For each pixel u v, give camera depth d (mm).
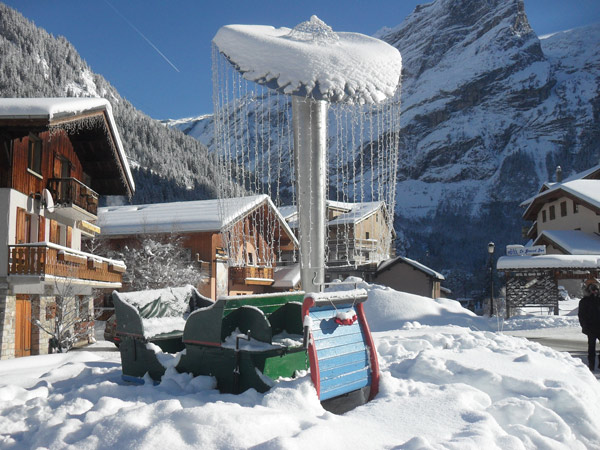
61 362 11391
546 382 6098
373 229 40094
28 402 5699
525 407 5113
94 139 21484
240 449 3801
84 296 22125
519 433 4648
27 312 17484
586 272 29297
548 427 4922
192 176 104812
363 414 4914
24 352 17109
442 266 153875
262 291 38438
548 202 47188
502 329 22016
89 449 3916
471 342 9711
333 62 6258
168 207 35281
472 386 6074
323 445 3873
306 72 6086
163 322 7230
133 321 6809
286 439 3754
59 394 5953
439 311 23438
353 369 5742
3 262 15789
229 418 4168
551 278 29969
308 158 6844
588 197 39688
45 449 3988
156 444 3846
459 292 85250
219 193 7152
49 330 18484
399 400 5340
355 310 6098
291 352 5973
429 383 6152
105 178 23969
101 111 19031
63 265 17047
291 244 39062
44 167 18641
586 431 5129
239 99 7035
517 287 30219
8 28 179875
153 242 29062
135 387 6000
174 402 4641
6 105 15375
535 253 30969
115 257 31359
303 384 5109
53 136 19516
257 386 5562
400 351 8656
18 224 16953
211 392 5625
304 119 6809
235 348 5688
